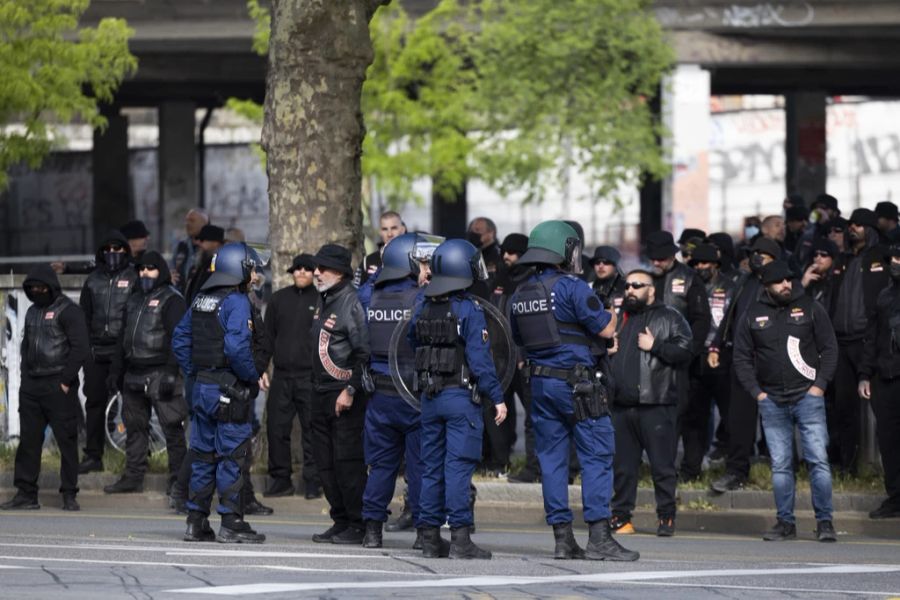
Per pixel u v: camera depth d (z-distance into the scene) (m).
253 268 30.34
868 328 36.41
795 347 33.94
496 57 98.62
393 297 29.33
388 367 29.47
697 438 40.34
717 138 180.38
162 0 101.88
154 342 39.56
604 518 28.30
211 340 30.06
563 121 97.81
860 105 175.38
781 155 176.62
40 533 32.72
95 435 42.50
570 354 28.19
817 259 39.50
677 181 104.44
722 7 103.06
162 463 42.78
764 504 37.75
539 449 28.70
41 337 38.62
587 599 22.19
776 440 34.31
